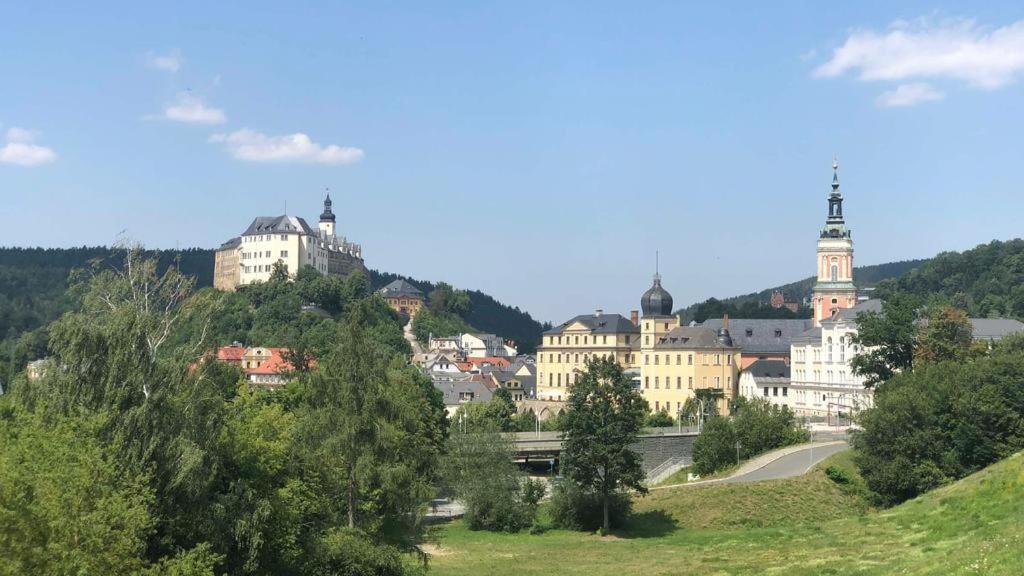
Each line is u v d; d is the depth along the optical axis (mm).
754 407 155625
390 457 75562
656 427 185250
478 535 115062
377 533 74875
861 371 158625
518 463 170625
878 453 113625
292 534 59656
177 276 68000
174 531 50375
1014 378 109500
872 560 70000
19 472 42562
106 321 56406
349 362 75312
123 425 49594
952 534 73625
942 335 149625
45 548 40781
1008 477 82750
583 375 118188
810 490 120250
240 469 57719
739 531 106812
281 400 108562
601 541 108625
